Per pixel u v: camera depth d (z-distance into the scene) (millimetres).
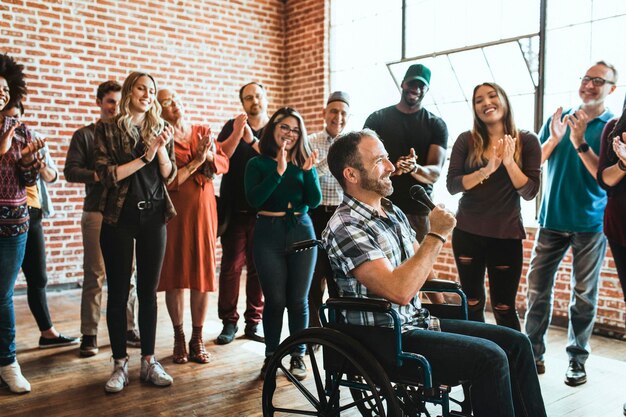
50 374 3268
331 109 3799
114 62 5762
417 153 3625
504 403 1892
